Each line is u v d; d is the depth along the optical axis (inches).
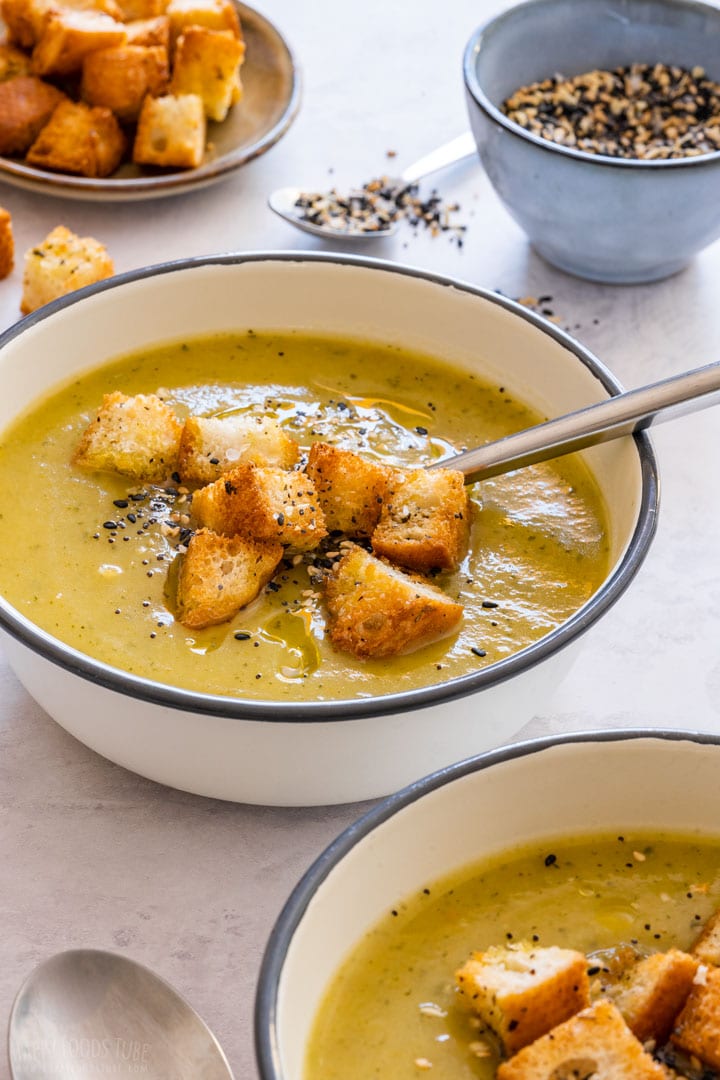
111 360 28.7
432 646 25.4
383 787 24.2
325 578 26.1
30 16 34.1
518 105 34.2
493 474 26.9
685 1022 21.3
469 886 22.5
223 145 34.4
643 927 22.3
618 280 32.9
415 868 22.3
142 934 23.7
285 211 33.2
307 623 25.5
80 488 27.0
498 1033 21.3
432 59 38.5
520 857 22.7
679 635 27.4
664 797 22.9
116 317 28.5
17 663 24.2
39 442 27.6
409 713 23.0
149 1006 22.5
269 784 24.0
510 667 23.1
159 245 32.7
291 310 29.2
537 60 34.7
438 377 29.0
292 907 21.0
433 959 22.0
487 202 34.5
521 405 28.7
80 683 23.2
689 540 28.7
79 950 22.8
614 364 31.4
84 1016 22.4
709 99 34.3
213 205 33.7
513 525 27.0
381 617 25.0
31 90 33.4
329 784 24.0
